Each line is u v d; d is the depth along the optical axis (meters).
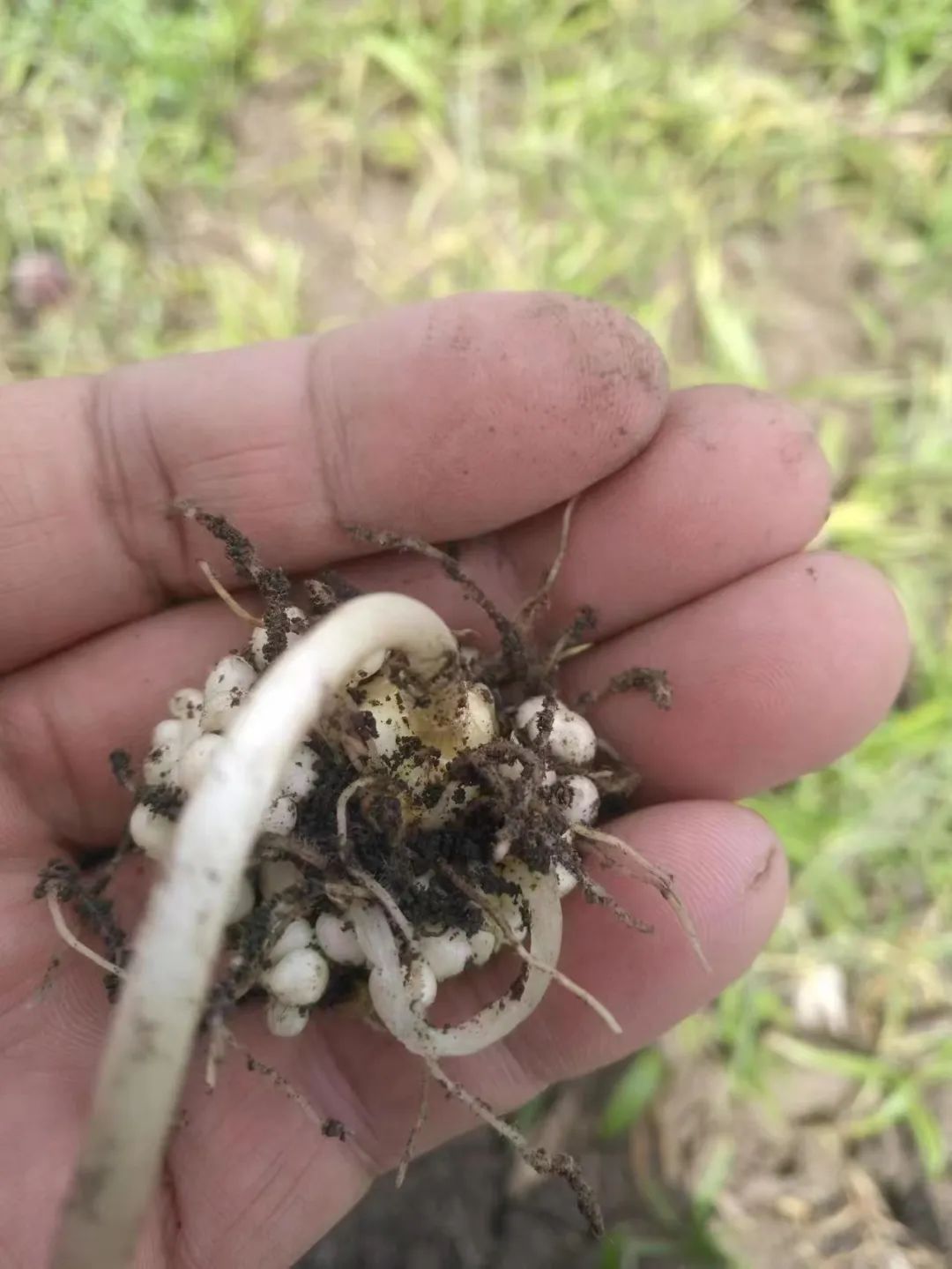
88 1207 0.06
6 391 0.09
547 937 0.08
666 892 0.08
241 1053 0.09
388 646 0.07
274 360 0.09
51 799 0.10
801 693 0.09
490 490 0.09
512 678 0.10
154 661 0.10
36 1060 0.09
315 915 0.08
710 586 0.10
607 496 0.10
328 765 0.08
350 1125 0.09
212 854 0.06
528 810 0.08
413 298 0.16
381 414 0.09
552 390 0.09
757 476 0.09
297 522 0.10
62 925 0.08
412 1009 0.08
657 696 0.09
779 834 0.13
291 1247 0.09
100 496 0.10
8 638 0.10
